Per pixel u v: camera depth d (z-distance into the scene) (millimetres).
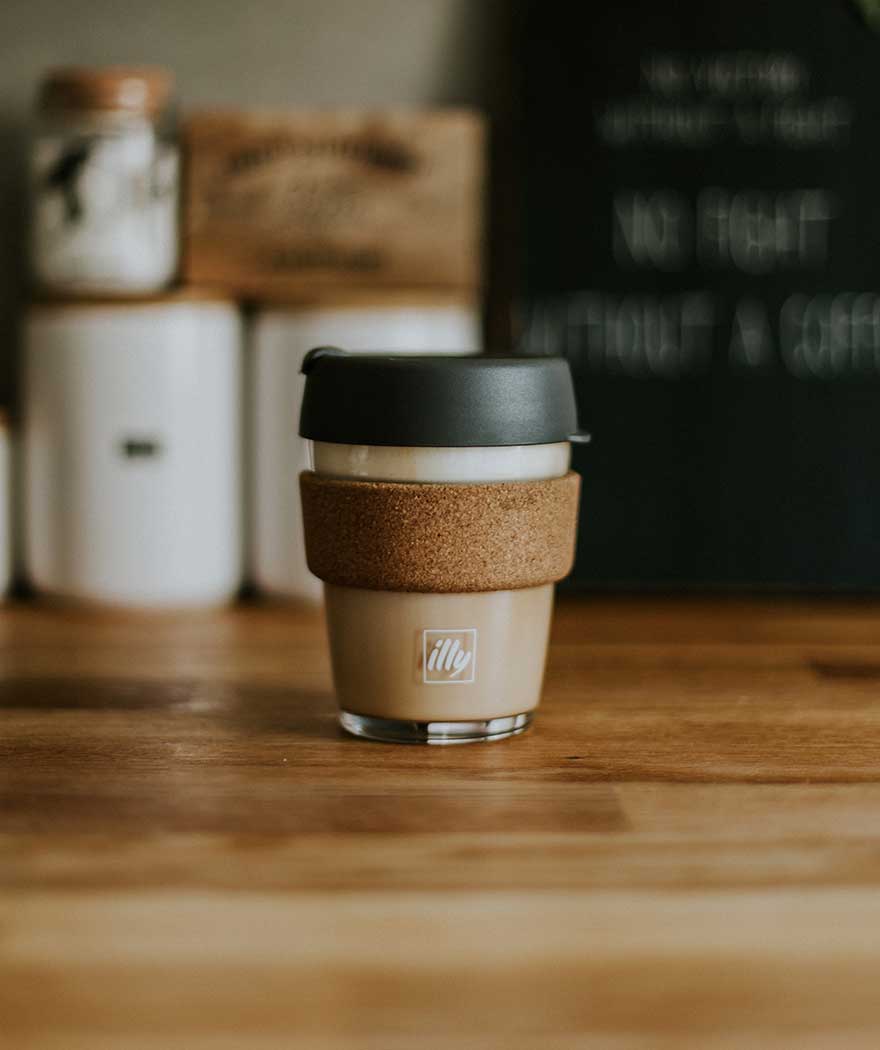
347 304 1054
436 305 1063
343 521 753
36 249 1076
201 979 620
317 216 1085
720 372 1132
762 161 1126
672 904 657
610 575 1132
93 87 1057
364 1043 597
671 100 1123
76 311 1048
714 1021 605
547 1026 603
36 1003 610
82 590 1060
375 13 1151
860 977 623
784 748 794
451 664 773
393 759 773
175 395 1051
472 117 1108
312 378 762
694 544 1133
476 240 1121
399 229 1087
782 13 1120
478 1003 611
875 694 879
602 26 1120
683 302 1130
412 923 646
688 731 815
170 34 1150
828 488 1134
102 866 678
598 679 902
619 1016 607
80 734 806
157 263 1073
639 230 1128
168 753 782
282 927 643
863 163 1126
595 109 1123
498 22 1152
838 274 1131
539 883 668
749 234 1129
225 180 1083
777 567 1134
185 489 1059
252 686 883
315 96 1155
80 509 1057
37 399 1062
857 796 740
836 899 660
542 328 1130
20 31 1146
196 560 1062
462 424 739
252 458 1088
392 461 745
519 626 777
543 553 762
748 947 635
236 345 1079
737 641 992
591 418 1131
